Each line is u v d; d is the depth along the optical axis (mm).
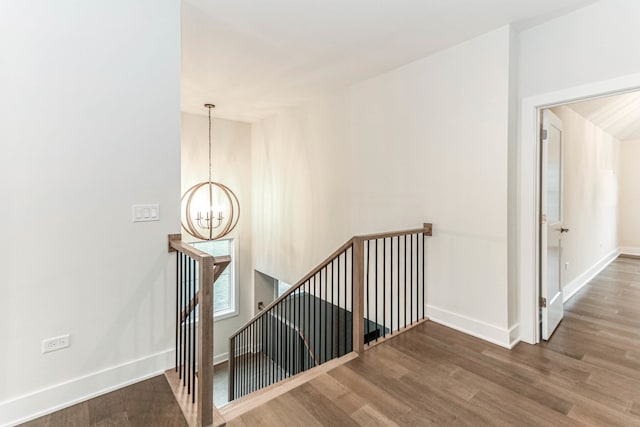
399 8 2293
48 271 1784
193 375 1922
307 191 4668
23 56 1676
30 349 1739
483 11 2324
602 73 2227
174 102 2195
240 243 5898
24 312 1722
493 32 2588
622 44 2145
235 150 5750
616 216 6145
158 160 2143
